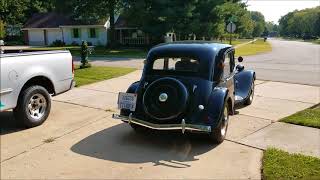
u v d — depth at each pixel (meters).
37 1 60.59
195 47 6.80
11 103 7.07
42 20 54.59
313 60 25.05
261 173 5.31
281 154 5.94
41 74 7.66
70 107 9.34
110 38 43.41
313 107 9.55
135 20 35.47
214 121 6.21
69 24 50.25
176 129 6.11
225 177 5.21
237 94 9.02
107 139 6.88
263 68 19.27
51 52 7.98
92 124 7.84
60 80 8.20
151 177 5.25
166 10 33.31
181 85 6.29
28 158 6.00
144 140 6.81
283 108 9.34
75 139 6.89
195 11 34.72
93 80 13.88
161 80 6.43
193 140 6.79
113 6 40.72
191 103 6.24
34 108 7.67
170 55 6.79
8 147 6.48
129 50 38.97
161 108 6.20
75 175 5.35
